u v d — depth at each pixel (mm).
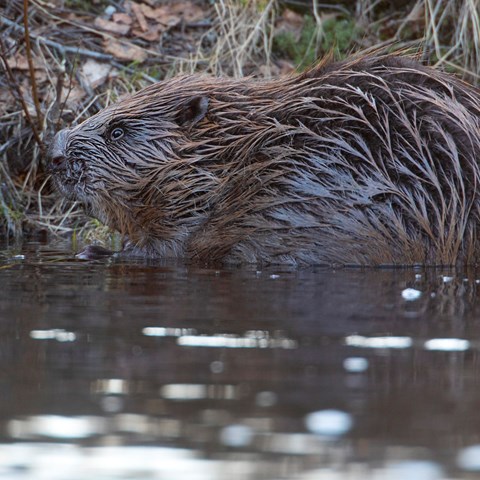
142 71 15141
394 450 4387
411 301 7980
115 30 15625
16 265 10281
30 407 5012
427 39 14883
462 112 10539
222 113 10844
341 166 10281
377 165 10250
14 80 13469
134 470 4160
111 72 15070
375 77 10578
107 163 11062
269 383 5438
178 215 10906
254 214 10484
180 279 9234
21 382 5465
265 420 4797
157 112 10969
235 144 10695
